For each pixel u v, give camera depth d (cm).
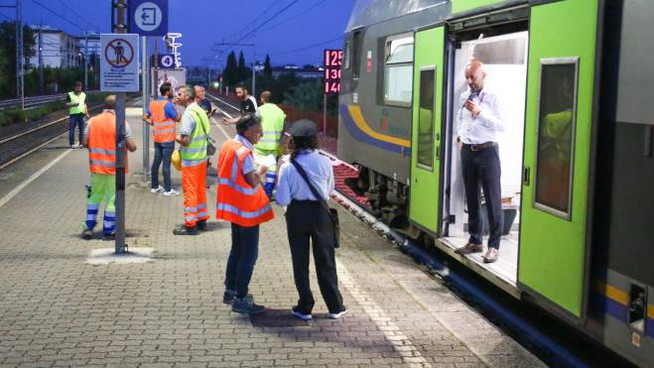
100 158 959
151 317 656
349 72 1329
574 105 529
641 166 466
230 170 657
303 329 635
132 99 7919
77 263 843
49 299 704
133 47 838
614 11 495
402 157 1009
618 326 491
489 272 711
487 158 746
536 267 591
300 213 646
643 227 463
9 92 7388
